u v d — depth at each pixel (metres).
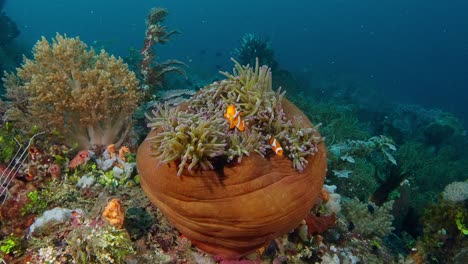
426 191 2.02
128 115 1.05
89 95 0.95
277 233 0.66
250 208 0.60
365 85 5.88
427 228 0.96
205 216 0.61
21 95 1.07
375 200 1.15
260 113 0.70
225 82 0.77
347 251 0.86
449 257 0.94
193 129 0.60
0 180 0.81
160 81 1.46
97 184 0.87
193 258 0.70
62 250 0.66
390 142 1.37
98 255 0.61
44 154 0.90
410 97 8.32
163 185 0.62
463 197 0.93
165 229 0.74
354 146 1.40
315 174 0.67
